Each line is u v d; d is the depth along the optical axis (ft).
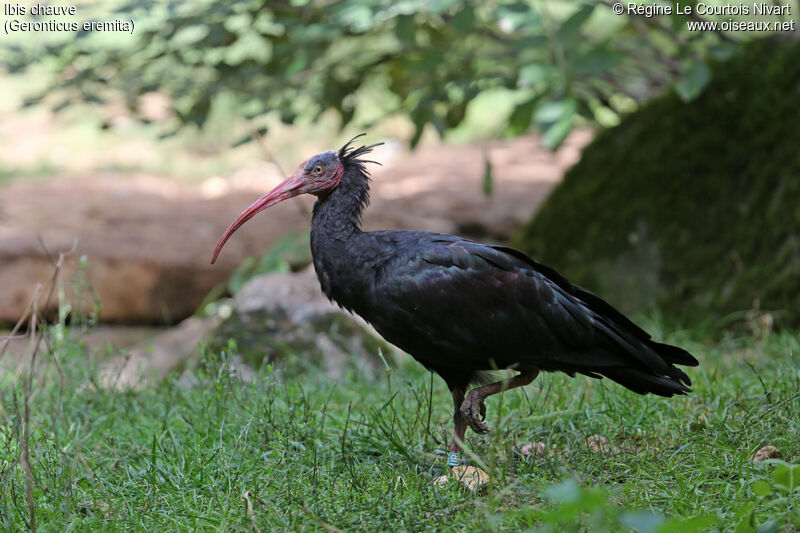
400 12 40.70
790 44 44.75
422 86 49.14
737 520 19.72
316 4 46.26
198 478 24.22
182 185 72.08
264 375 35.76
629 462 24.43
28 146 82.84
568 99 40.11
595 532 17.80
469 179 68.54
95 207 63.05
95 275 53.21
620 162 47.80
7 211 61.26
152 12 46.47
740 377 31.42
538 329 25.03
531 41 40.11
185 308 54.95
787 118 43.47
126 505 22.61
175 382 32.53
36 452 25.30
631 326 25.36
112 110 81.20
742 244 42.83
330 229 26.20
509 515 19.88
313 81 51.13
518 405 28.78
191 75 51.49
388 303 25.23
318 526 20.83
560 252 48.44
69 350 32.78
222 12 46.39
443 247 25.23
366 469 24.73
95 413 30.76
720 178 44.52
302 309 39.73
